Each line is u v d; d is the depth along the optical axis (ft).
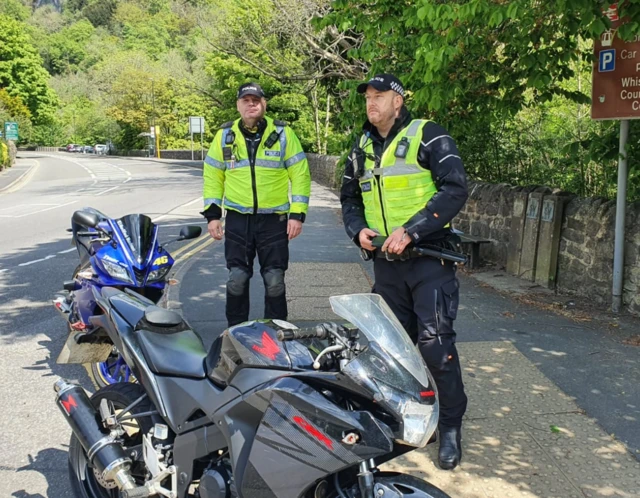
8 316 22.50
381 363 8.11
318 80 68.39
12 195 76.74
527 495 11.16
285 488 8.23
